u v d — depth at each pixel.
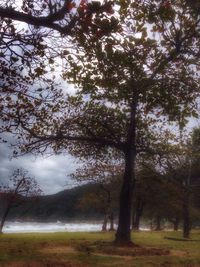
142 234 44.94
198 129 35.38
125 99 21.62
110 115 29.33
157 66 18.19
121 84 19.47
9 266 16.62
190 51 18.03
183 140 34.62
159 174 42.00
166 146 32.25
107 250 23.39
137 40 16.42
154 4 15.48
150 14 15.51
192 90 20.89
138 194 59.78
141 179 47.41
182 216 62.22
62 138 27.28
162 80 20.08
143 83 19.11
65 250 22.92
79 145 30.08
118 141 29.39
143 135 30.70
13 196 49.62
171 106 21.34
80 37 13.41
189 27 17.36
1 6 12.49
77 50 14.24
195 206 57.97
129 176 29.06
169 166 38.94
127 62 16.73
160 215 70.38
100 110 29.03
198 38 17.72
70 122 27.47
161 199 59.00
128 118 29.53
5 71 13.93
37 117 17.41
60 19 12.66
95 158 32.41
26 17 12.57
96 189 63.59
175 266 17.88
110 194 59.94
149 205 65.88
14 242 27.06
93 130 29.36
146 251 23.45
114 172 57.38
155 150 31.38
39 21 12.67
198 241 35.12
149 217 77.25
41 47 13.45
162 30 16.67
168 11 15.72
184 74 20.06
